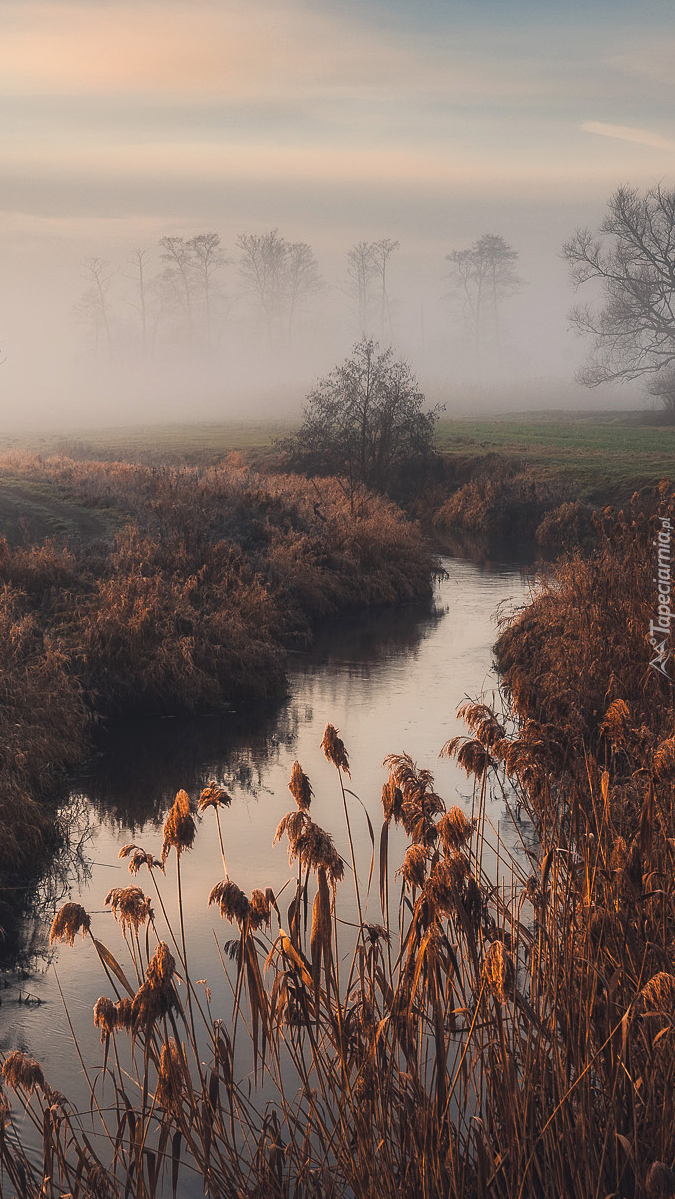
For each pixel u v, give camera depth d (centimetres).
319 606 2536
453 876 398
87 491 2856
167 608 1939
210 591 2150
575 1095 430
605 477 4278
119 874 1096
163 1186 540
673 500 1501
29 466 3556
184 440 7088
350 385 4712
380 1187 407
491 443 5669
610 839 509
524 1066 420
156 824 1245
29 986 873
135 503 2788
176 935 941
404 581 2795
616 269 8019
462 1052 412
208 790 405
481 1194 398
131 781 1404
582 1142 392
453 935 483
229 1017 784
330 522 2969
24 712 1470
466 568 3319
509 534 4041
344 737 1569
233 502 2922
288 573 2520
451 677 1938
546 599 1972
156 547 2277
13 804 1173
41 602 1925
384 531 3081
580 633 1442
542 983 453
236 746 1555
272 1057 705
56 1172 546
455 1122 487
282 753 1516
